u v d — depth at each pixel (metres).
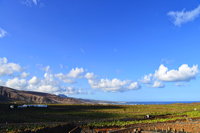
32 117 67.81
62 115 76.50
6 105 115.62
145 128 38.62
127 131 36.00
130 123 48.94
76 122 53.91
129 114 80.81
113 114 80.94
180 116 66.81
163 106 132.00
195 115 64.31
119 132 34.81
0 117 63.56
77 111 96.50
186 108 108.44
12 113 78.88
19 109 97.56
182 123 38.41
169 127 38.91
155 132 35.03
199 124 35.97
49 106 125.81
